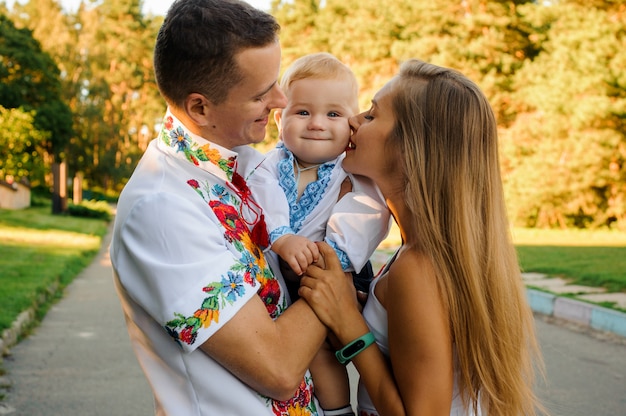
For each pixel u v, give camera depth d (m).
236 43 1.69
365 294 2.10
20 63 43.19
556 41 22.09
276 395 1.70
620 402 5.23
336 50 36.72
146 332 1.70
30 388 5.48
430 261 1.79
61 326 7.93
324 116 2.38
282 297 1.89
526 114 23.61
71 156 56.66
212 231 1.68
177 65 1.72
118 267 1.67
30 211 31.34
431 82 1.91
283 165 2.40
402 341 1.78
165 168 1.75
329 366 2.02
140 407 5.07
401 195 1.94
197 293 1.59
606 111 20.03
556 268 11.54
